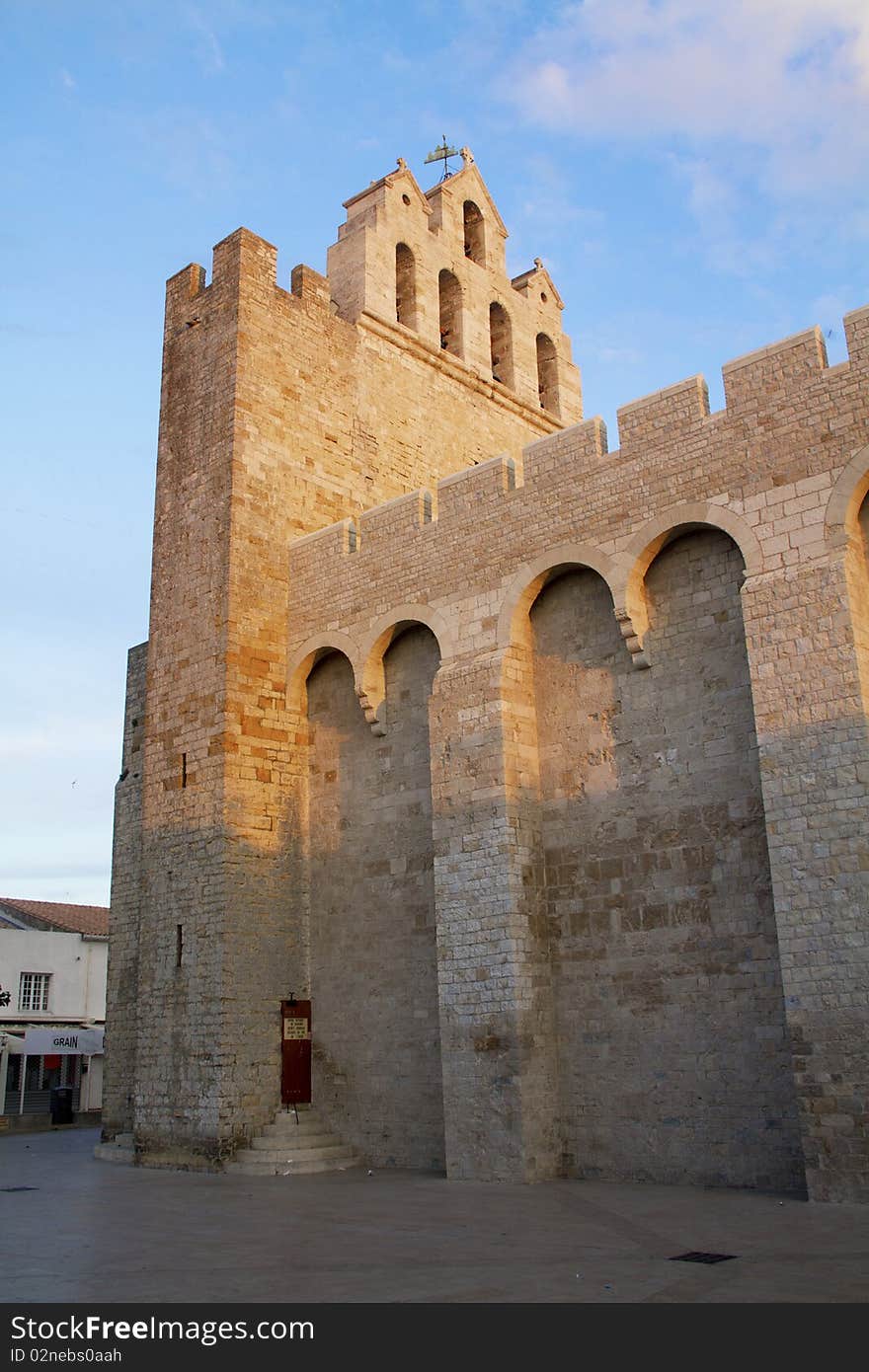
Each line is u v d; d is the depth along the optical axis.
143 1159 25.73
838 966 17.09
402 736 26.02
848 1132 16.55
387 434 32.22
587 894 21.78
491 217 37.91
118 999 30.92
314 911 26.88
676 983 20.25
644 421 21.97
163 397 30.92
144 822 27.95
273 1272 12.48
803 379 19.75
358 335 32.22
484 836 22.38
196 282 31.17
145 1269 12.77
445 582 24.89
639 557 21.53
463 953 22.20
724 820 20.19
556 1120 21.22
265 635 27.73
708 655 20.94
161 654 28.75
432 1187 20.23
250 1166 23.42
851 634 18.05
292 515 29.12
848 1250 13.09
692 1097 19.64
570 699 22.86
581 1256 13.20
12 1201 19.47
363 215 33.91
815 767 17.98
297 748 27.73
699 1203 17.12
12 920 61.62
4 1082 44.78
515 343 37.34
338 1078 25.44
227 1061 24.44
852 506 18.77
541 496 23.42
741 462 20.30
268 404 29.22
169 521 29.62
